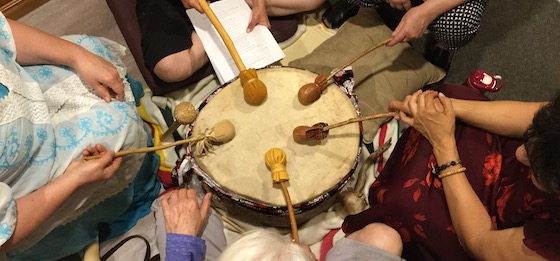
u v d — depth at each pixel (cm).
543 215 92
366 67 156
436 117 108
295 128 117
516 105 110
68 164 108
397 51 160
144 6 150
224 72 143
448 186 107
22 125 97
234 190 113
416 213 112
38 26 186
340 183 114
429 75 163
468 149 114
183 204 110
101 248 138
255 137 118
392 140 153
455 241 110
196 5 131
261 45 147
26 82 105
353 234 118
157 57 142
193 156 117
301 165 115
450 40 149
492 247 96
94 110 113
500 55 166
